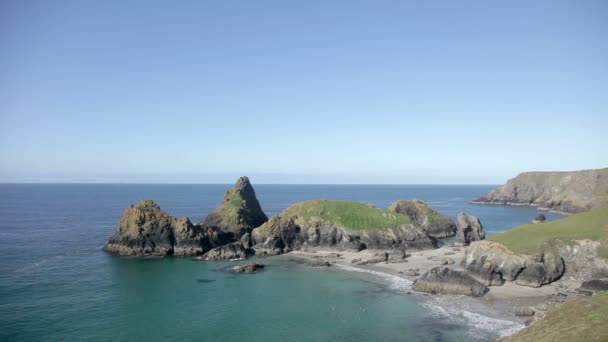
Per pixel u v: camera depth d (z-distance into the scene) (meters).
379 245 115.44
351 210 127.06
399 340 52.62
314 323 58.81
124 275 86.44
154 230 111.56
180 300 69.62
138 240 109.25
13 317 60.00
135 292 73.88
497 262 79.44
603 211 91.06
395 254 105.56
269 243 115.69
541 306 62.34
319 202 131.75
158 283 80.56
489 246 82.81
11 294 71.25
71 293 72.62
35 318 59.81
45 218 189.50
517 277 77.12
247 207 146.75
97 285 78.19
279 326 57.78
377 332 55.34
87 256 105.25
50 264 95.38
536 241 82.88
